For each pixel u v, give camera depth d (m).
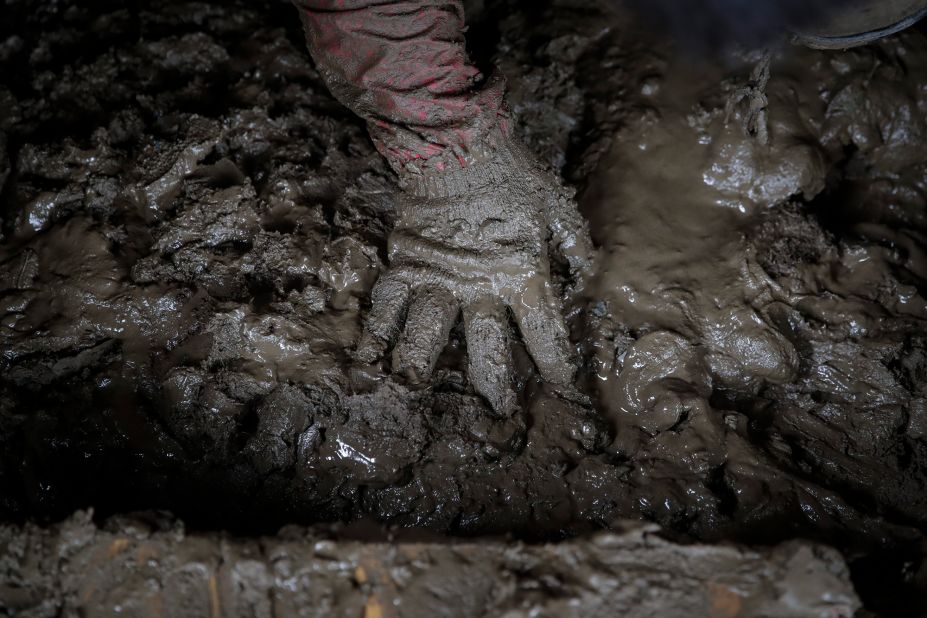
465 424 1.61
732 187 1.71
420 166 1.59
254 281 1.66
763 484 1.60
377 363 1.61
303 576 1.49
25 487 1.61
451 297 1.62
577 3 1.85
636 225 1.69
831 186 1.77
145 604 1.49
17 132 1.74
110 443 1.62
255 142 1.74
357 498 1.60
